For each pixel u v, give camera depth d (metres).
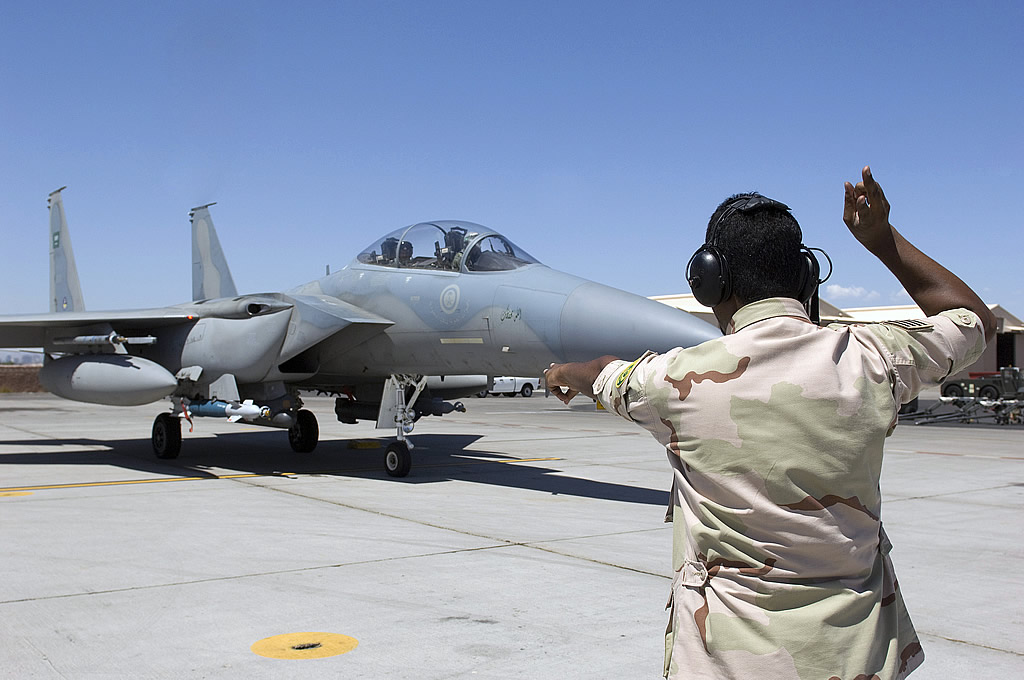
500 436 18.78
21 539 6.93
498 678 3.91
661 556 6.49
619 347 8.35
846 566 1.73
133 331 12.84
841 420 1.70
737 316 1.89
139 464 12.58
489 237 10.27
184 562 6.14
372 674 3.95
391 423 11.33
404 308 10.57
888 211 2.00
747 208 1.92
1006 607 5.29
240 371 11.38
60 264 19.00
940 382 1.88
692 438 1.78
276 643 4.36
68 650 4.23
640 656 4.21
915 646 1.88
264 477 11.11
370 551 6.56
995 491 10.55
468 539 7.08
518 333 9.24
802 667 1.66
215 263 17.44
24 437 17.34
